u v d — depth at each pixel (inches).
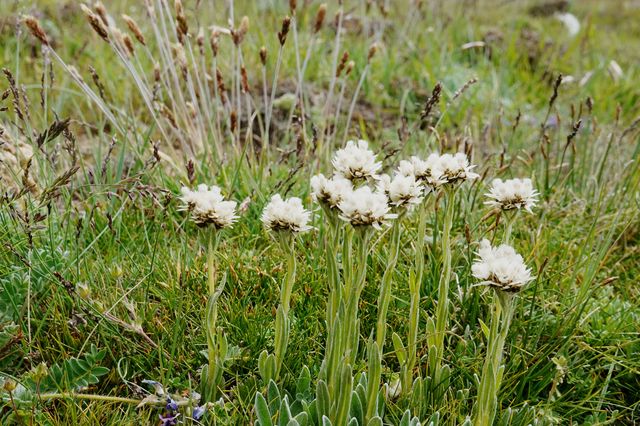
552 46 55.6
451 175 20.1
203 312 22.8
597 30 77.4
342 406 18.9
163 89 37.7
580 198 30.5
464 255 24.5
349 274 19.4
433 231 25.7
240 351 22.0
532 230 28.2
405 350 20.8
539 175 33.3
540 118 43.7
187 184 28.0
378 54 46.5
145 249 25.3
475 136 36.4
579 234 28.7
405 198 18.8
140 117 37.7
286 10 56.0
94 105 38.3
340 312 19.1
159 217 24.8
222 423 20.1
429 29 50.6
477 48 53.7
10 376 20.4
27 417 20.0
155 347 21.7
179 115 36.2
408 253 25.5
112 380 21.7
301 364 22.0
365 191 18.1
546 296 24.6
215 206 19.2
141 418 20.5
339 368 19.1
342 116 39.1
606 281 23.5
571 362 22.9
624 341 23.7
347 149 19.4
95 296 23.0
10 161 27.2
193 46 43.1
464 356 22.1
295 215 19.3
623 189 30.2
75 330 22.1
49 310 22.5
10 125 29.4
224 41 44.4
